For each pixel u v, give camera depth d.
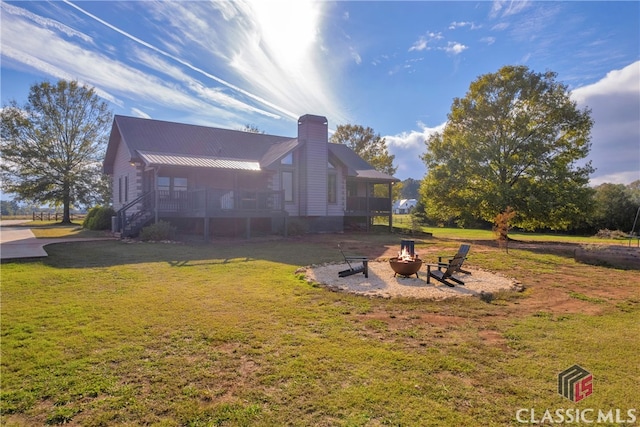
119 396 3.25
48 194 32.56
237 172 18.30
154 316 5.47
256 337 4.68
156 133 20.31
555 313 5.99
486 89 23.39
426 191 24.41
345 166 22.73
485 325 5.32
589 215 20.66
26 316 5.39
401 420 2.90
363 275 9.23
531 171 21.67
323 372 3.72
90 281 7.82
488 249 15.35
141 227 16.38
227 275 8.77
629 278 9.17
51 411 3.01
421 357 4.11
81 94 33.38
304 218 21.08
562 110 21.12
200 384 3.47
